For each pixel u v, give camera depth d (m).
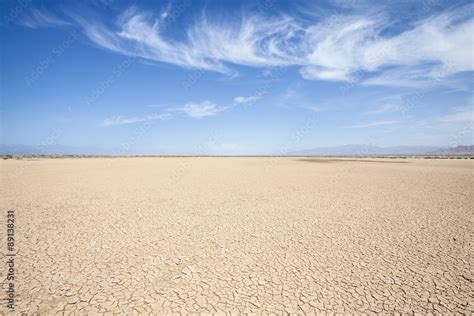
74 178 21.03
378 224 9.07
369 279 5.53
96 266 6.03
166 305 4.68
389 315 4.44
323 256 6.60
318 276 5.65
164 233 8.18
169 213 10.44
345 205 11.79
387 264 6.17
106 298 4.85
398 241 7.54
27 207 11.16
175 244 7.32
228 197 13.59
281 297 4.93
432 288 5.19
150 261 6.30
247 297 4.93
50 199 12.77
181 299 4.86
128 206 11.54
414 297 4.90
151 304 4.70
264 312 4.52
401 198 13.23
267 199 13.08
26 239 7.57
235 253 6.77
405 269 5.93
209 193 14.67
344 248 7.07
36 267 5.94
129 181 19.58
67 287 5.17
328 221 9.42
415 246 7.18
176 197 13.52
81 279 5.47
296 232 8.31
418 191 15.16
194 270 5.89
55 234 7.99
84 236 7.86
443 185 17.33
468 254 6.66
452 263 6.19
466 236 7.89
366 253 6.76
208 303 4.75
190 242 7.47
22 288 5.11
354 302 4.78
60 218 9.62
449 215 10.10
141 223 9.13
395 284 5.34
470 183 18.19
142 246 7.17
